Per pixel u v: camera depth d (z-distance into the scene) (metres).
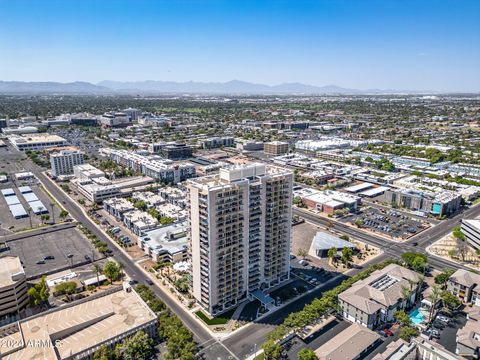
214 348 157.50
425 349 145.00
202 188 167.75
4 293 173.50
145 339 150.00
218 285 178.88
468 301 192.00
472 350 147.00
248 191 178.75
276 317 179.62
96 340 149.00
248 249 187.88
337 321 177.62
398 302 179.50
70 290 193.25
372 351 154.62
